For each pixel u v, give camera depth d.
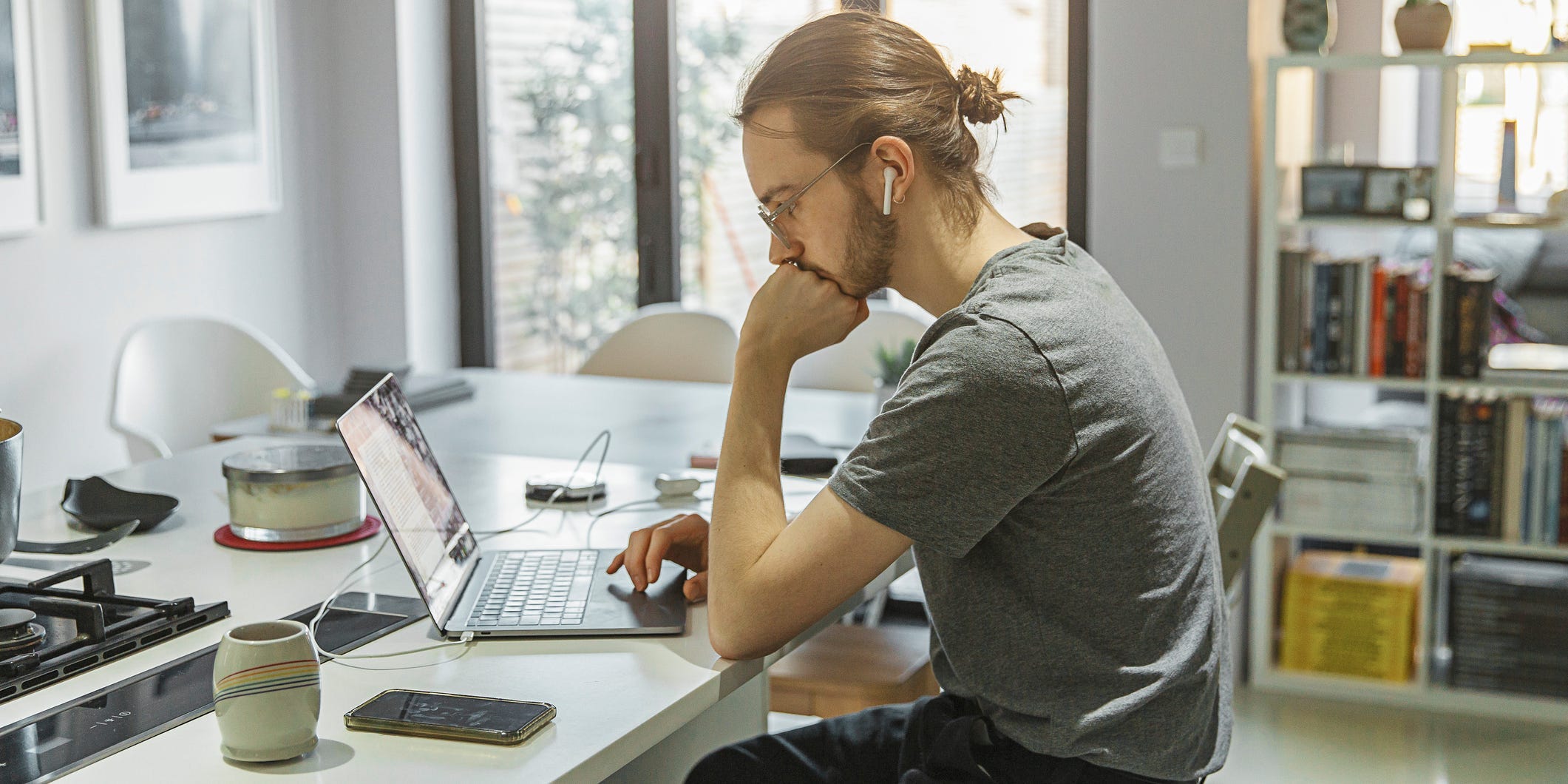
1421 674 3.27
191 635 1.31
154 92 3.65
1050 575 1.20
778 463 1.32
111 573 1.37
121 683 1.18
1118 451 1.17
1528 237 4.88
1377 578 3.34
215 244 3.92
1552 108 3.94
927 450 1.15
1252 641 3.42
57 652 1.21
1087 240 3.85
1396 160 4.83
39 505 1.86
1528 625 3.17
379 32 4.21
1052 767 1.23
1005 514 1.17
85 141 3.49
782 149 1.29
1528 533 3.16
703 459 2.12
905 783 1.31
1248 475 1.70
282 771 1.01
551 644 1.29
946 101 1.28
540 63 4.38
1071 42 3.79
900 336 3.19
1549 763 2.93
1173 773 1.21
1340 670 3.37
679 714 1.15
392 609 1.39
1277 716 3.23
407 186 4.29
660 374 3.36
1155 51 3.35
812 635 1.38
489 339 4.56
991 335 1.16
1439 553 3.28
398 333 4.34
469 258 4.51
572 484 1.89
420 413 2.62
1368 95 4.48
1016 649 1.22
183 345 3.13
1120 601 1.19
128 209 3.58
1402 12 3.12
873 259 1.30
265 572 1.53
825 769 1.46
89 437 3.56
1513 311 4.14
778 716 2.73
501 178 4.48
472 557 1.54
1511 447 3.15
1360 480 3.27
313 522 1.64
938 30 3.94
